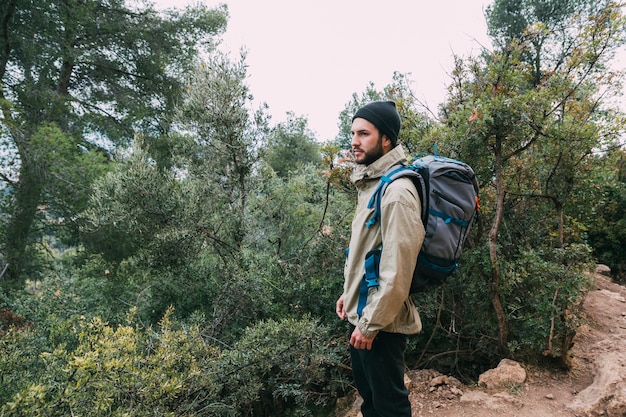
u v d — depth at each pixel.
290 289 4.56
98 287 5.41
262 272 4.63
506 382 3.26
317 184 5.95
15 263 8.09
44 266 9.01
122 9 9.95
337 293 4.42
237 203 5.18
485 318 3.75
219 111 4.71
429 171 1.78
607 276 7.38
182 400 2.98
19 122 8.28
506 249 3.89
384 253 1.62
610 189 7.74
